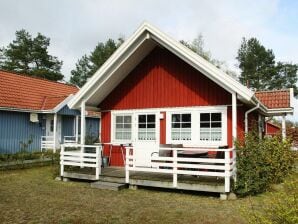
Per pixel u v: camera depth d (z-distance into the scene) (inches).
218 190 358.3
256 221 199.6
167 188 403.5
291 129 609.9
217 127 459.2
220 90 459.8
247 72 1625.2
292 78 1601.9
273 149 405.7
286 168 407.5
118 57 469.4
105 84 510.0
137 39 457.1
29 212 304.3
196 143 471.5
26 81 865.5
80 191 397.4
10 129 740.0
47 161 677.3
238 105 448.8
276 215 190.7
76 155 462.9
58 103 796.0
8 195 374.3
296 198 184.9
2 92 754.8
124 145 532.4
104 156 547.2
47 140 821.9
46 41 1684.3
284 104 546.6
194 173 372.2
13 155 663.8
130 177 416.8
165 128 499.5
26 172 556.7
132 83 537.0
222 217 288.0
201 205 330.6
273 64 1631.4
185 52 418.6
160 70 512.1
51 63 1694.1
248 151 376.5
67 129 888.9
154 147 490.6
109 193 386.6
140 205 330.6
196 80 478.9
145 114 521.0
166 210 312.0
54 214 298.5
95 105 560.4
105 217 289.6
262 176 385.4
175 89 495.5
